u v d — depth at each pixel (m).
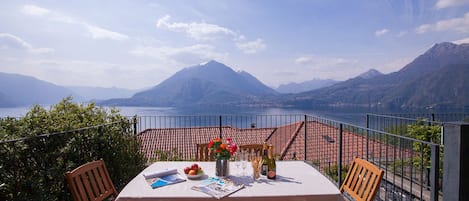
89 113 4.43
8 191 2.73
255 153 3.10
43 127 3.33
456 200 2.41
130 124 4.80
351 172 2.55
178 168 2.81
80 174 2.17
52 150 3.22
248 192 2.10
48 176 3.05
